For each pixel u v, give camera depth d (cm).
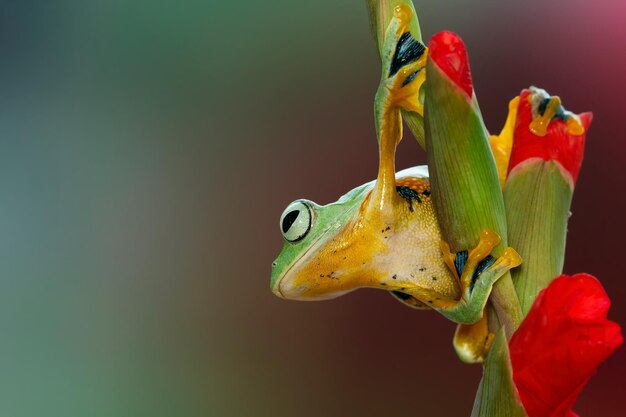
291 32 221
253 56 222
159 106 229
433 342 221
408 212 99
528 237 98
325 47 219
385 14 98
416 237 99
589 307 96
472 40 205
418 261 99
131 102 232
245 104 223
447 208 97
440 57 96
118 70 232
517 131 98
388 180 98
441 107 97
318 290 99
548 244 98
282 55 222
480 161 97
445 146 97
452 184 97
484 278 97
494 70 204
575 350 96
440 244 99
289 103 222
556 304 96
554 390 96
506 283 97
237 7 220
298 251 99
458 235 97
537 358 96
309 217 99
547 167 98
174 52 226
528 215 98
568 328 96
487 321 99
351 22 218
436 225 99
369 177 216
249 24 221
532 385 96
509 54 203
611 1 196
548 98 98
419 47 98
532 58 202
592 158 200
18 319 236
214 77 226
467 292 97
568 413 96
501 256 97
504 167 98
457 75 96
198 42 227
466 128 97
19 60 232
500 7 204
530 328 96
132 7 228
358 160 217
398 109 98
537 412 96
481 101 205
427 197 99
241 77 223
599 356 95
